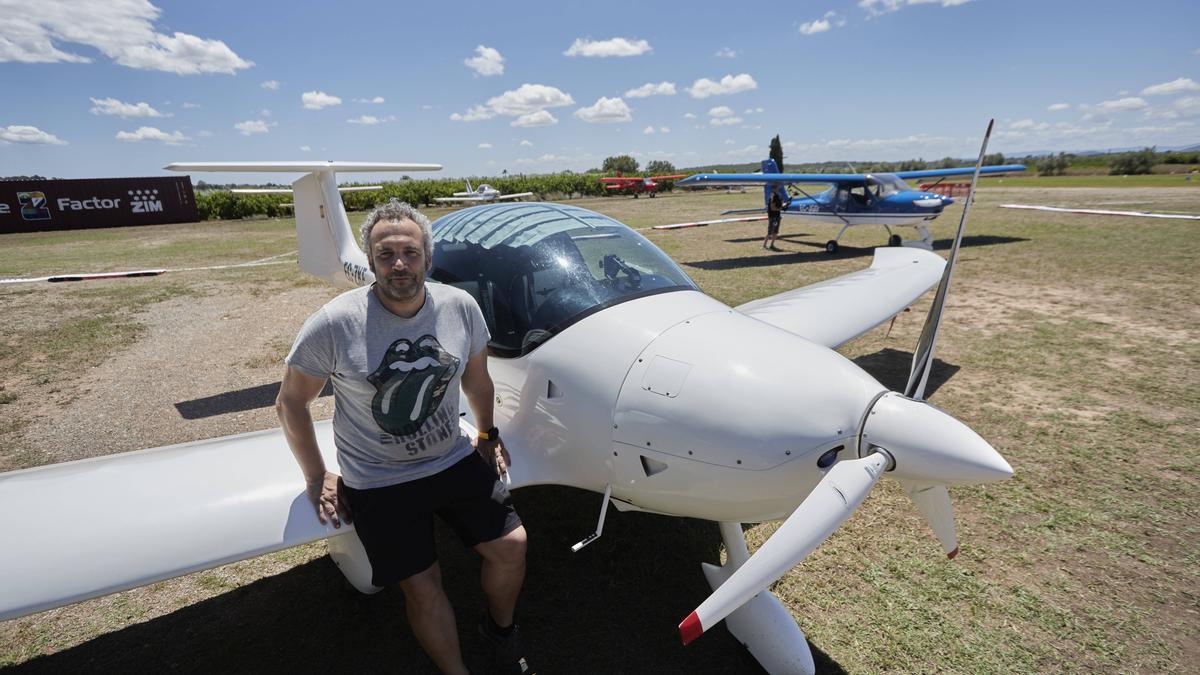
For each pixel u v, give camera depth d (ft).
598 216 10.67
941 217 58.03
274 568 9.54
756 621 7.29
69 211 81.61
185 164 13.85
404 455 6.24
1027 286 27.35
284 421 6.22
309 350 5.76
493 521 6.56
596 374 7.57
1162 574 8.99
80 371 18.51
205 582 9.21
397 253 5.59
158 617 8.50
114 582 5.73
